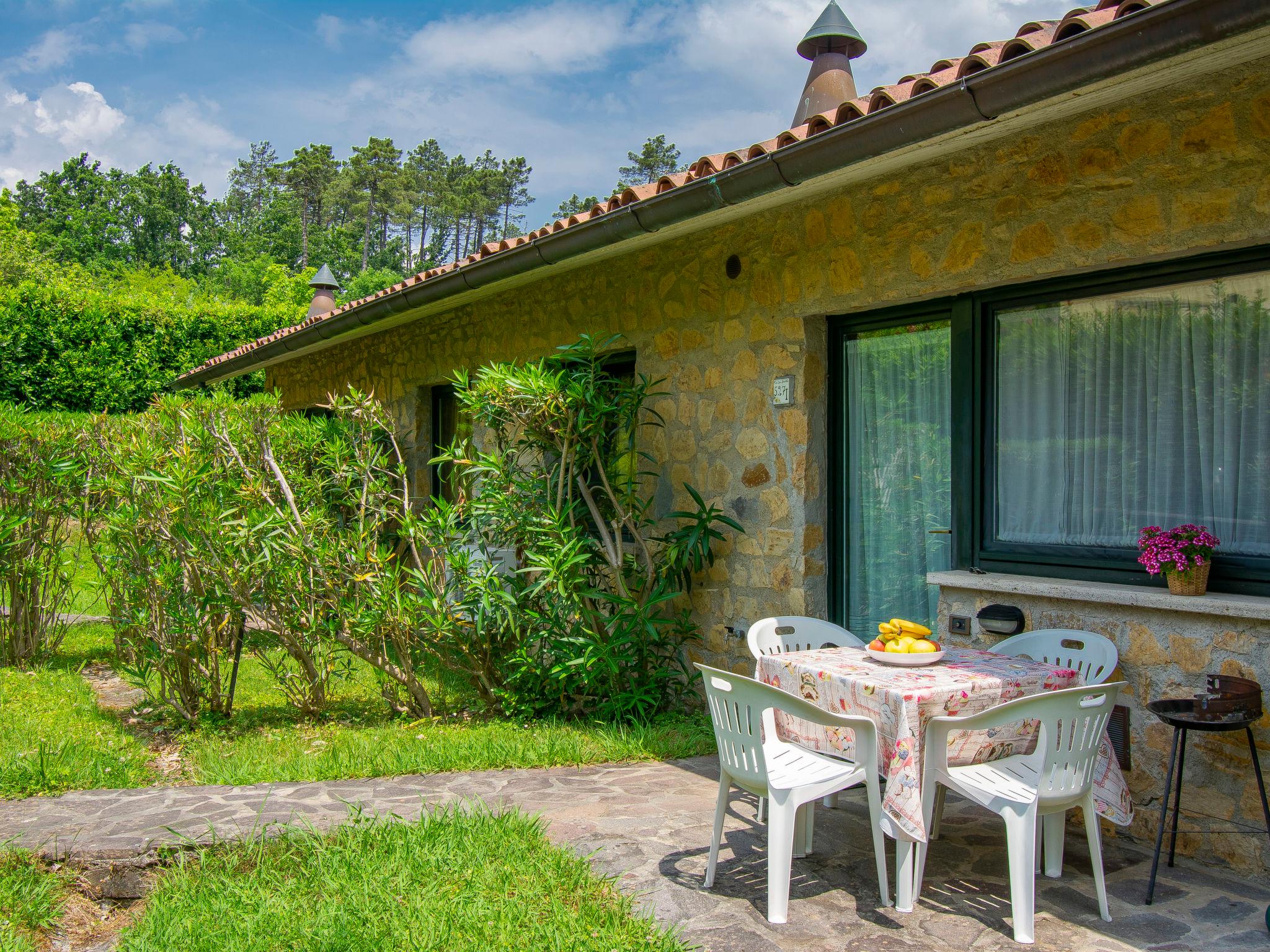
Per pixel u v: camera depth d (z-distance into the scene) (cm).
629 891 310
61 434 668
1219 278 363
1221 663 335
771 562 527
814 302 499
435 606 537
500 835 342
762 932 284
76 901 321
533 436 568
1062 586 382
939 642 430
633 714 550
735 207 468
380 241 7194
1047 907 303
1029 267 399
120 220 7019
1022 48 321
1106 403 400
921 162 435
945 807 404
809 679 339
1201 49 280
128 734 526
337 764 446
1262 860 324
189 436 561
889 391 498
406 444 912
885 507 501
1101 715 287
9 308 1431
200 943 277
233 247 7138
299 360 1204
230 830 347
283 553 539
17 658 690
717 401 562
